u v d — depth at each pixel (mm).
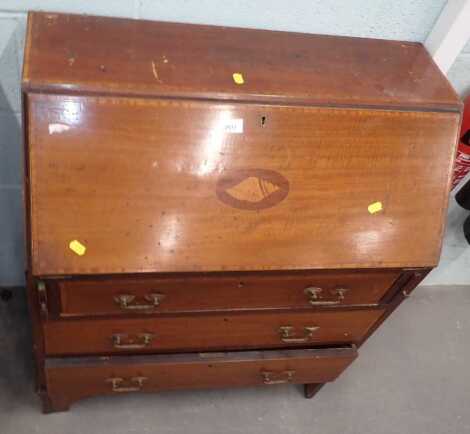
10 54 1168
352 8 1185
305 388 1608
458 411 1687
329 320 1233
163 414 1507
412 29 1240
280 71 1061
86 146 920
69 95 912
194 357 1265
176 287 1028
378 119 1036
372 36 1247
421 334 1873
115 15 1127
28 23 1021
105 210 932
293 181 1001
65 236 917
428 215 1066
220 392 1579
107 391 1330
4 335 1570
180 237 961
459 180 1577
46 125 900
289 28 1205
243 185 981
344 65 1119
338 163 1021
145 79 963
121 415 1483
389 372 1741
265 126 988
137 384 1305
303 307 1165
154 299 1031
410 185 1054
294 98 1005
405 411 1653
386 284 1143
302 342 1283
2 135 1314
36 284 947
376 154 1036
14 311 1627
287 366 1337
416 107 1059
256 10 1159
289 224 1004
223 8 1146
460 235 1844
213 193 971
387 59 1166
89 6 1102
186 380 1337
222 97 976
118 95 933
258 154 985
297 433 1543
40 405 1460
